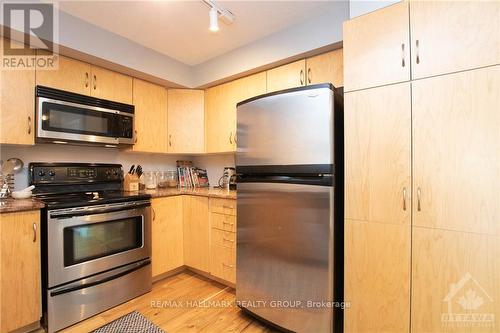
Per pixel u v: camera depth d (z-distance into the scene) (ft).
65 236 5.81
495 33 3.55
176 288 7.70
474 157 3.70
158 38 7.36
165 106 9.17
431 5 4.00
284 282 5.41
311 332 5.05
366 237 4.62
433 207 4.01
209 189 9.36
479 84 3.65
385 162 4.42
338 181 5.22
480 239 3.67
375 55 4.51
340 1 5.75
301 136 5.14
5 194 6.39
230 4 5.79
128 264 7.02
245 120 6.09
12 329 5.12
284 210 5.39
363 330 4.64
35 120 6.14
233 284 7.55
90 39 6.56
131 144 8.10
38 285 5.47
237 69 7.91
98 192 7.93
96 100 7.16
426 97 4.04
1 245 5.00
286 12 6.13
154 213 7.84
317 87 4.98
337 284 5.10
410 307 4.22
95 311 6.26
